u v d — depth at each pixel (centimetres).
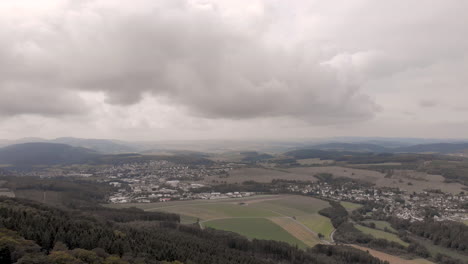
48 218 13412
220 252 15162
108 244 11675
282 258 17050
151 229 17850
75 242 11338
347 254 17388
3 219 11475
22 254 9062
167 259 12156
